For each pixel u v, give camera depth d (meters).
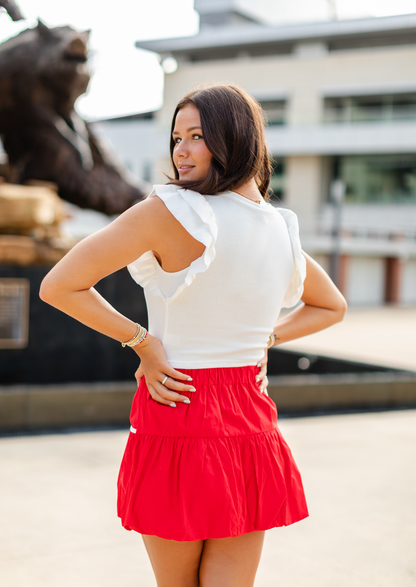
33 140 7.80
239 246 1.52
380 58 31.31
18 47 7.47
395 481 3.97
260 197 1.64
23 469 4.09
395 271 33.00
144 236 1.49
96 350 7.09
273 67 32.78
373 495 3.69
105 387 5.71
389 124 31.55
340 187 27.77
